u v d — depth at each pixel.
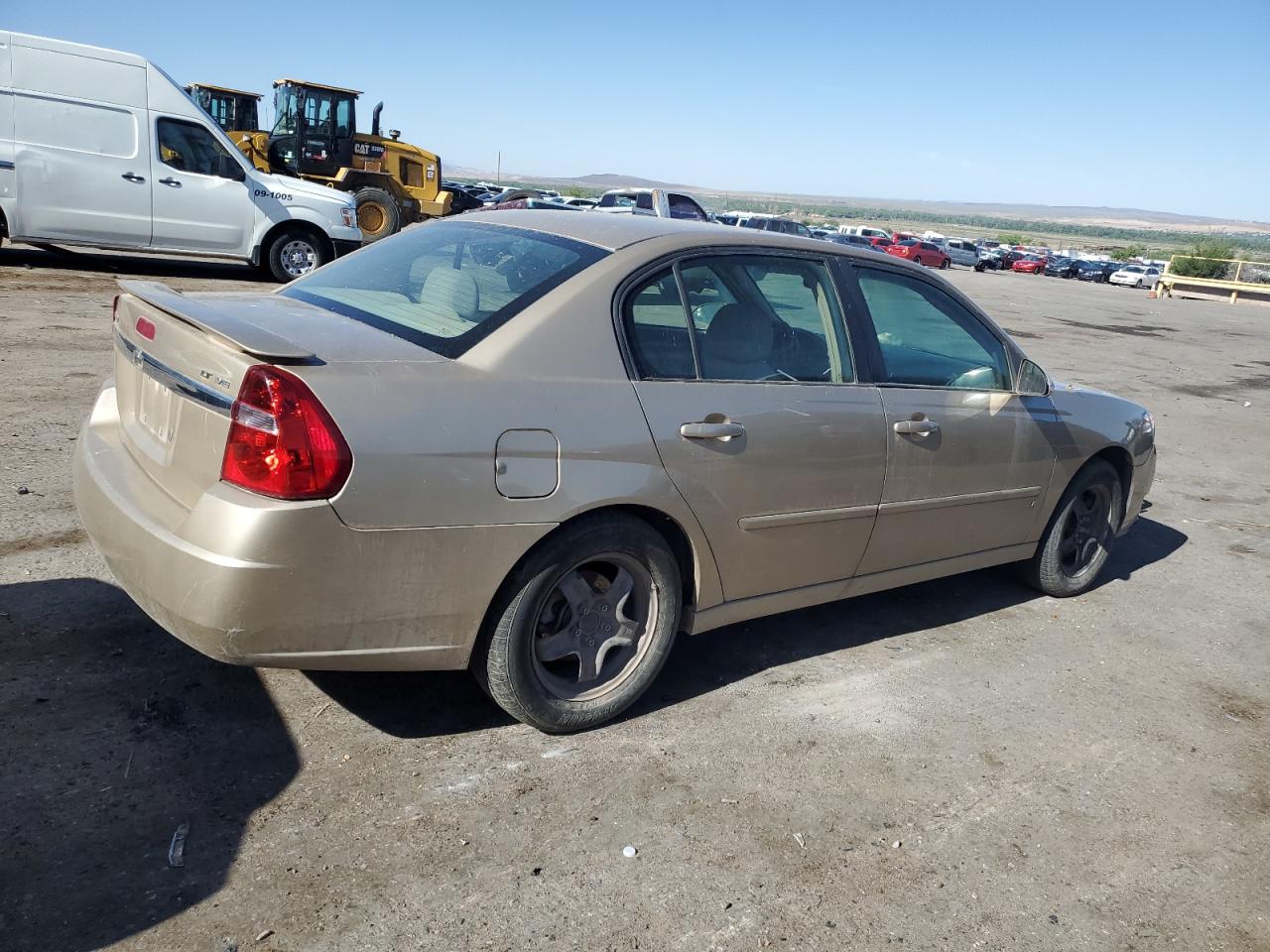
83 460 3.07
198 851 2.48
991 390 4.21
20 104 11.66
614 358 3.05
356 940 2.26
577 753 3.11
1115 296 36.81
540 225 3.49
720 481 3.23
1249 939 2.62
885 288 3.94
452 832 2.66
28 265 13.05
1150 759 3.48
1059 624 4.65
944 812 3.02
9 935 2.14
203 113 12.84
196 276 13.80
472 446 2.69
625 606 3.28
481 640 2.95
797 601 3.71
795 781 3.09
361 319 3.06
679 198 24.42
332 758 2.93
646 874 2.59
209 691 3.19
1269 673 4.33
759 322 3.48
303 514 2.46
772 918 2.49
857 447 3.61
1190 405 11.64
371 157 21.56
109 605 3.66
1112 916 2.64
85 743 2.84
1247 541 6.34
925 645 4.24
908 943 2.46
